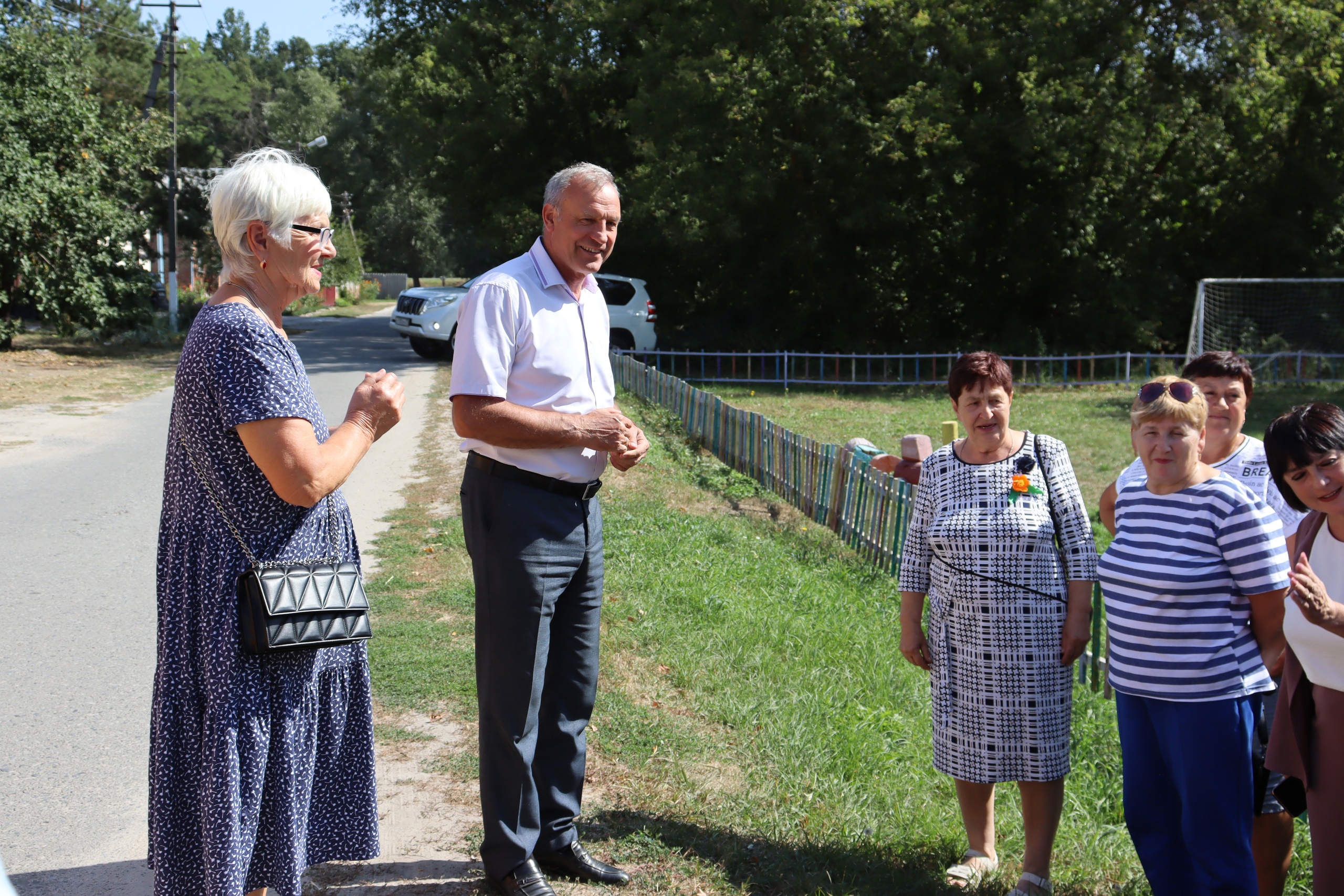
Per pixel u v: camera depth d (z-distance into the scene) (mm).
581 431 2844
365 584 6156
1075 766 4473
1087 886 3459
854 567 7820
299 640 2236
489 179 24578
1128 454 13617
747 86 20516
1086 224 22625
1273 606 2871
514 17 23625
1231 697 2885
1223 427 3561
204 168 40656
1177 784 2963
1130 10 21297
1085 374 22766
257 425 2201
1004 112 21203
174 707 2301
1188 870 3043
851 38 21531
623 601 5883
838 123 20859
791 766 3932
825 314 23719
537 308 2889
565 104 23812
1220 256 24547
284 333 2398
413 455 10648
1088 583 3311
